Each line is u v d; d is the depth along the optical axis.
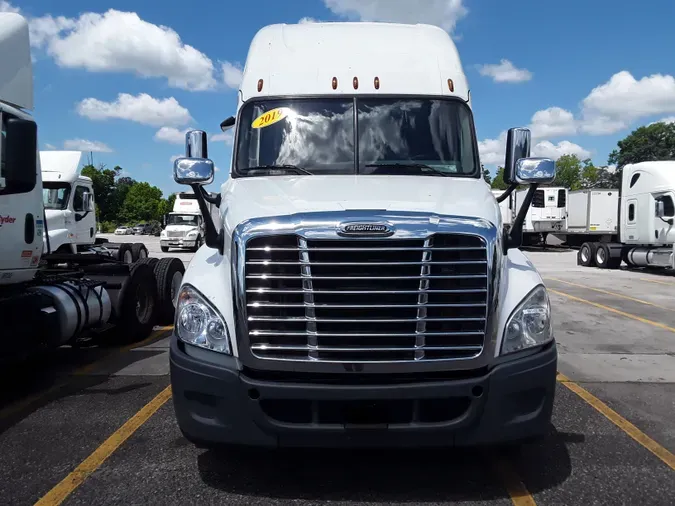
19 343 5.46
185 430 3.46
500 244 3.48
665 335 8.27
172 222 32.06
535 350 3.52
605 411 5.11
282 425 3.29
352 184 4.23
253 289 3.34
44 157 13.62
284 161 4.78
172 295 8.73
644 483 3.75
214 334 3.45
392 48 5.37
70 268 7.19
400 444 3.31
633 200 18.14
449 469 3.93
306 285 3.32
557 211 29.39
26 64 5.46
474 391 3.33
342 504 3.47
